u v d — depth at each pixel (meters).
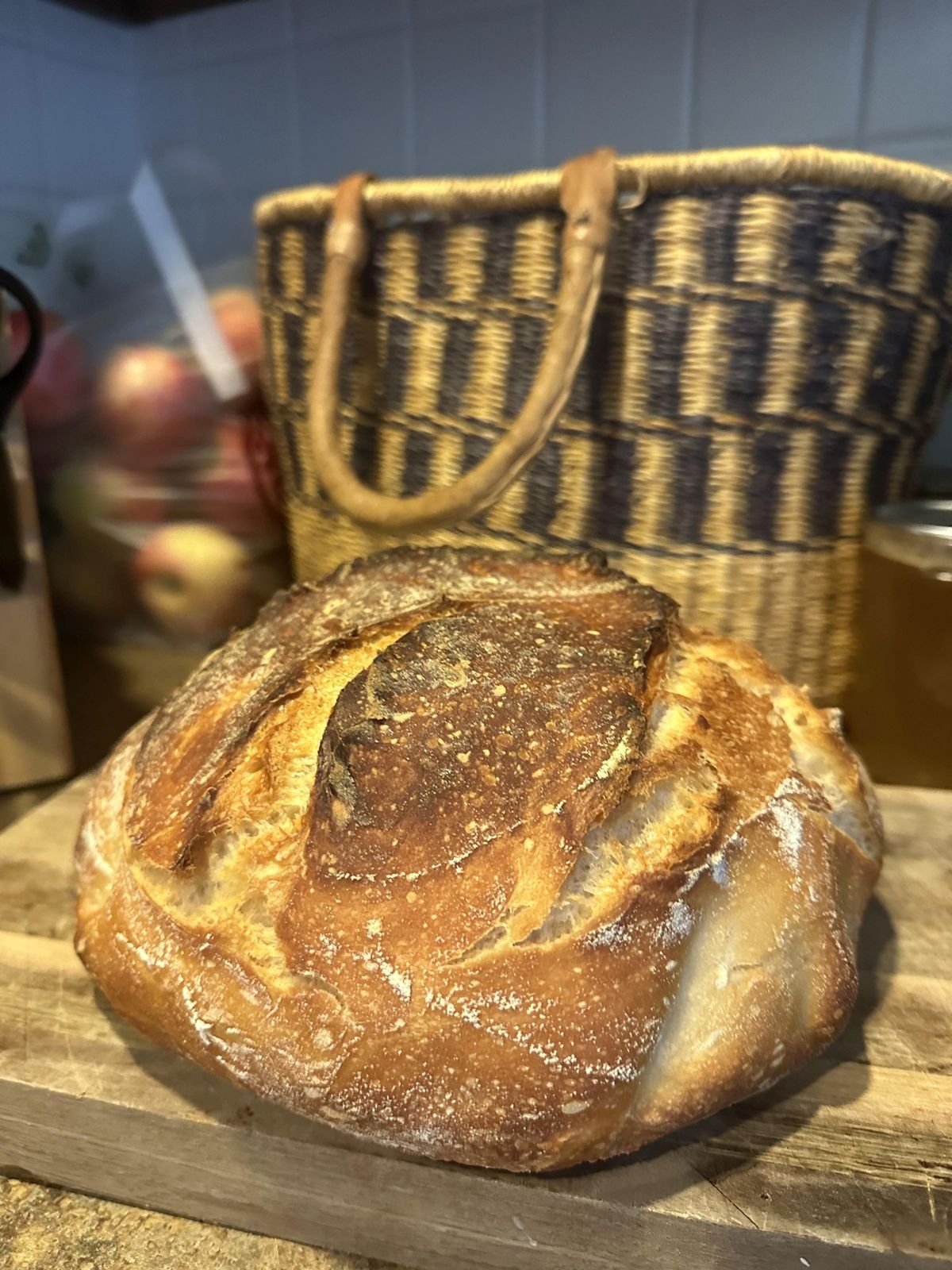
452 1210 0.26
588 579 0.37
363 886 0.26
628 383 0.41
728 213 0.38
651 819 0.28
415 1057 0.25
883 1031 0.31
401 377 0.46
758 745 0.32
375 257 0.45
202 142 0.72
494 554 0.38
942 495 0.51
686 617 0.45
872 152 0.55
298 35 0.66
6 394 0.45
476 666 0.30
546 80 0.61
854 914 0.32
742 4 0.55
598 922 0.26
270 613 0.36
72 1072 0.30
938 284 0.41
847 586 0.46
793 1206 0.25
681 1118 0.26
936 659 0.42
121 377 0.58
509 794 0.27
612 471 0.43
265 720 0.31
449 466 0.46
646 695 0.30
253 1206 0.28
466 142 0.64
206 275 0.67
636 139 0.60
